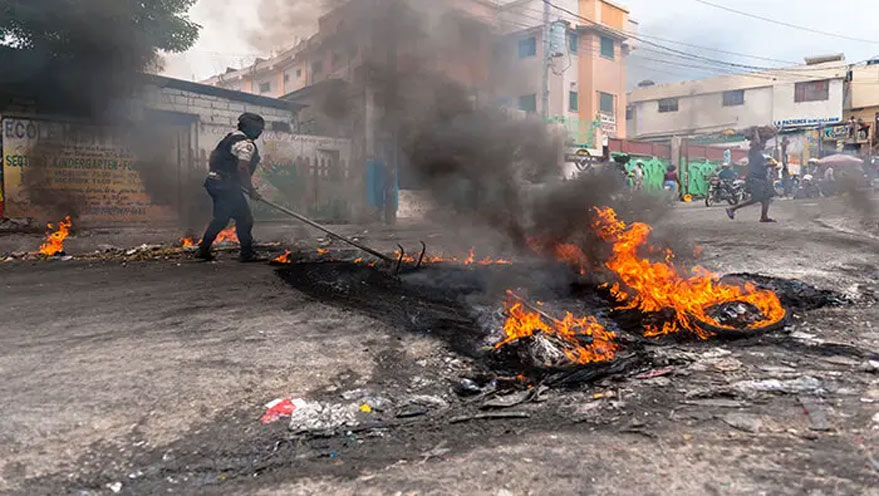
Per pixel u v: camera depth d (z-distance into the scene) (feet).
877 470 4.99
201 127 41.81
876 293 12.90
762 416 6.28
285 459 5.74
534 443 5.85
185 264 18.40
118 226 36.76
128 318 11.02
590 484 4.95
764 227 28.22
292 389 7.54
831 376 7.58
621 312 11.10
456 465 5.43
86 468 5.54
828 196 71.92
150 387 7.43
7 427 6.26
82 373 7.92
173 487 5.22
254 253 21.04
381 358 8.77
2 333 9.95
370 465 5.53
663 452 5.51
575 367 8.23
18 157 33.94
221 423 6.55
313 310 11.56
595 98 90.79
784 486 4.78
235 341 9.46
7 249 23.88
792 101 116.47
